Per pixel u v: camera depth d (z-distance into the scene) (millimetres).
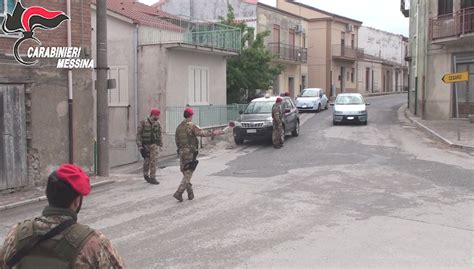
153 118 11453
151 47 19688
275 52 37125
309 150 16547
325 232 7066
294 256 6031
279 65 28609
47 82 11414
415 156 14617
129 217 8242
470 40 22828
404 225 7383
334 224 7496
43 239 2396
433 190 9922
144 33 20172
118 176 12828
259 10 35375
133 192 10516
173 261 5969
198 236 7016
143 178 12406
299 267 5633
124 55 20141
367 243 6504
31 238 2410
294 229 7266
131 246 6609
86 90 12352
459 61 24141
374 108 34156
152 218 8148
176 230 7367
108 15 20125
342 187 10359
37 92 11195
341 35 49594
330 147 17078
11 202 9766
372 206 8641
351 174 11891
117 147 20484
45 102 11375
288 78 41406
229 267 5703
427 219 7719
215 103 23422
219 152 17125
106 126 12695
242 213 8336
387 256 5969
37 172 11234
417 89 27531
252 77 26672
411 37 31609
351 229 7195
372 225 7398
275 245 6496
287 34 40000
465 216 7887
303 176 11773
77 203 2537
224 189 10445
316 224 7520
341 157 14734
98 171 12602
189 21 24906
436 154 15000
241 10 35094
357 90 53875
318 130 22422
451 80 17578
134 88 20016
